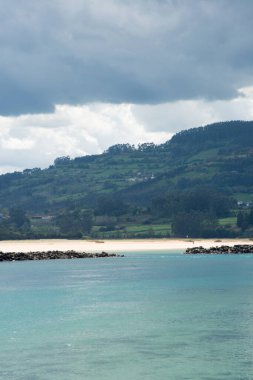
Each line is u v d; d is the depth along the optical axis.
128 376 33.22
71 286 77.62
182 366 34.97
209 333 43.84
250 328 45.69
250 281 82.75
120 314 53.03
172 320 49.53
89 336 43.22
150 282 81.94
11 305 59.66
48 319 50.69
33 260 133.75
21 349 39.31
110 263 120.88
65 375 33.47
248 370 34.09
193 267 108.69
